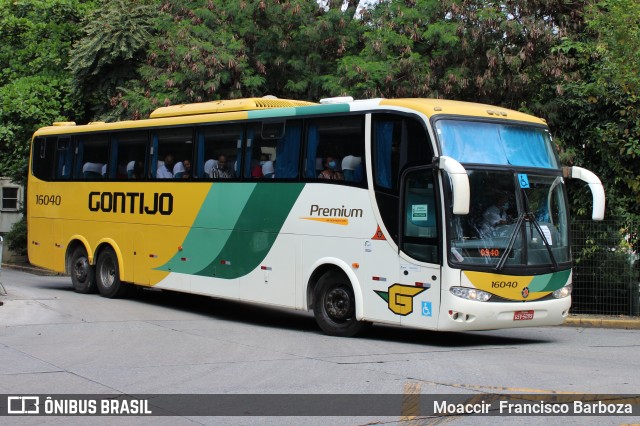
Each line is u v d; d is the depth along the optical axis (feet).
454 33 61.52
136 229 58.39
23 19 100.42
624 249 57.62
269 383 31.04
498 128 42.50
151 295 65.10
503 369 34.32
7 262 107.76
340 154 44.96
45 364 34.71
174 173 55.52
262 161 49.42
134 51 84.23
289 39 74.02
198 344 40.86
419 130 41.19
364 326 44.65
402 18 64.49
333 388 30.12
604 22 57.57
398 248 41.63
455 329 39.60
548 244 42.39
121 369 33.76
